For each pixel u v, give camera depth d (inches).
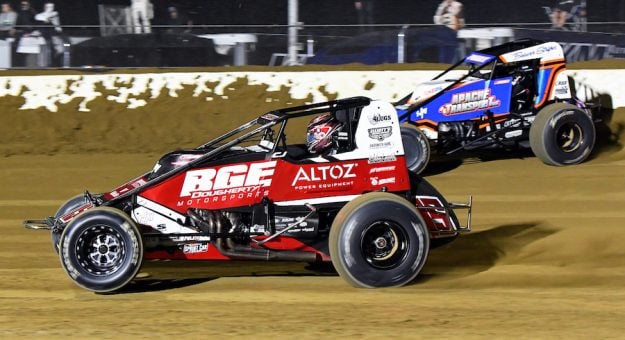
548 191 518.6
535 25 855.1
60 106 713.0
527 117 581.6
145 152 650.8
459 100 571.8
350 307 306.5
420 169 553.9
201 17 920.3
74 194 535.2
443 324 286.7
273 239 336.2
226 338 273.3
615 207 478.3
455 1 903.7
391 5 944.9
